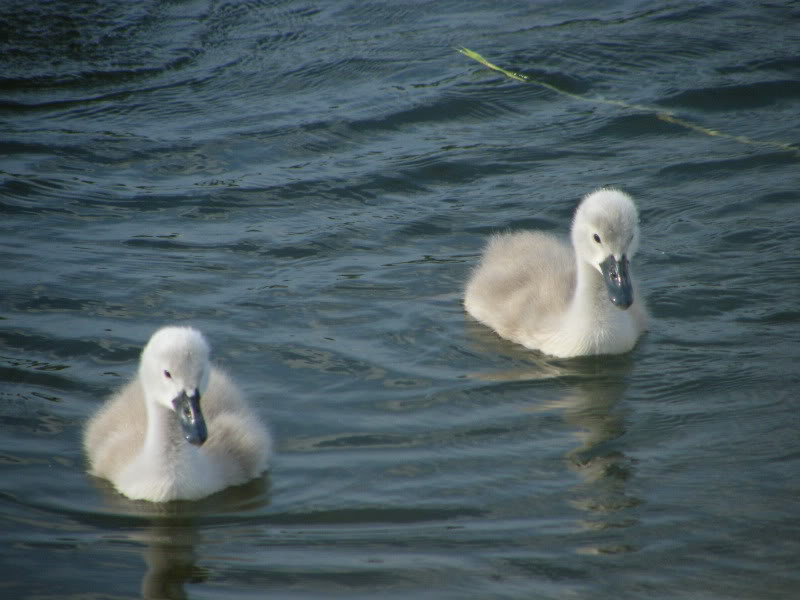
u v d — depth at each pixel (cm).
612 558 925
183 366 1039
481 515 995
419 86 2069
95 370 1254
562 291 1403
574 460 1083
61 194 1702
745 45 2181
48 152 1842
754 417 1149
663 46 2192
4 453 1103
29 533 982
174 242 1566
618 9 2400
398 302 1433
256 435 1105
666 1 2436
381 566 923
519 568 916
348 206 1686
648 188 1702
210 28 2381
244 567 930
